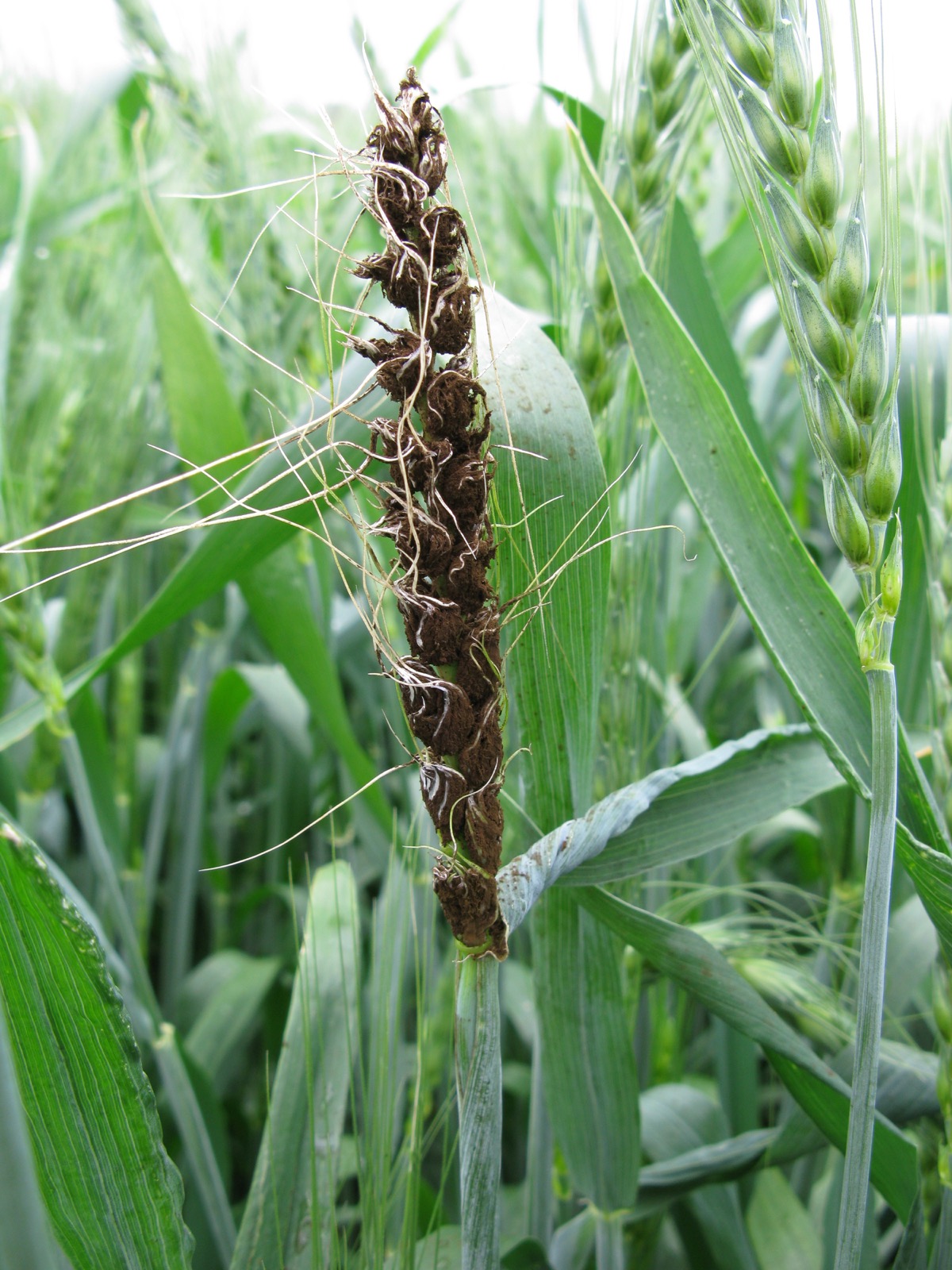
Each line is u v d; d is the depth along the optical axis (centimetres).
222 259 42
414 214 12
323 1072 19
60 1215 14
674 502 26
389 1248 20
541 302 46
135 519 43
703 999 18
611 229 17
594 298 20
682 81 20
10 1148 11
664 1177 22
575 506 17
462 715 12
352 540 36
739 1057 28
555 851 15
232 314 34
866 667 14
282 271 33
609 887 21
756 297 43
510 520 17
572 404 17
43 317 38
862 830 25
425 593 12
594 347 20
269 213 34
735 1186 27
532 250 45
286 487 21
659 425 17
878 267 13
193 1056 30
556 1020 19
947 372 18
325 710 29
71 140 43
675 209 23
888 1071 21
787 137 13
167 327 24
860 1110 15
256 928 45
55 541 34
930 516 18
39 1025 13
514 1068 33
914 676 23
